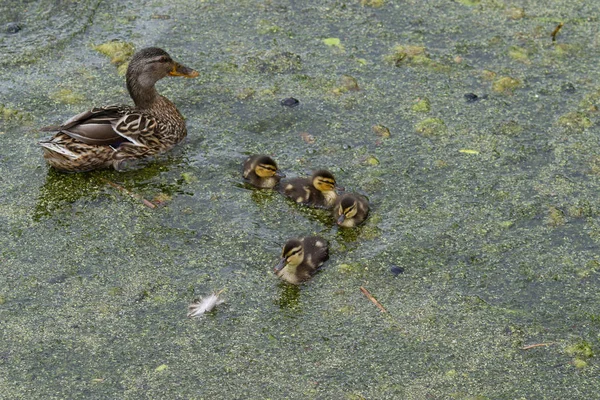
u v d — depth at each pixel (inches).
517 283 347.9
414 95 467.8
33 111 452.8
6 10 536.1
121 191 401.1
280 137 436.8
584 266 355.9
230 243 368.8
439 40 514.0
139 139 414.9
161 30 523.5
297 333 325.4
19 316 331.6
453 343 320.5
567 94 466.9
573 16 536.7
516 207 388.5
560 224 378.6
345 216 367.2
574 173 410.0
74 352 316.5
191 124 447.2
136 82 426.6
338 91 469.1
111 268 355.6
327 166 415.5
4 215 383.9
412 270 354.3
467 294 342.6
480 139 433.4
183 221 381.4
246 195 398.6
